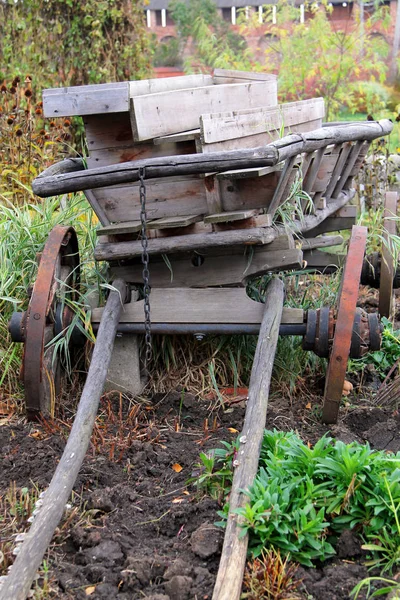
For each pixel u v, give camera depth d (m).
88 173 4.07
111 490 3.59
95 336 4.62
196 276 4.65
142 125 4.14
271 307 4.41
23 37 11.10
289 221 4.68
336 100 13.17
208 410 4.67
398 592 2.81
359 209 8.24
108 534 3.24
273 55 15.13
